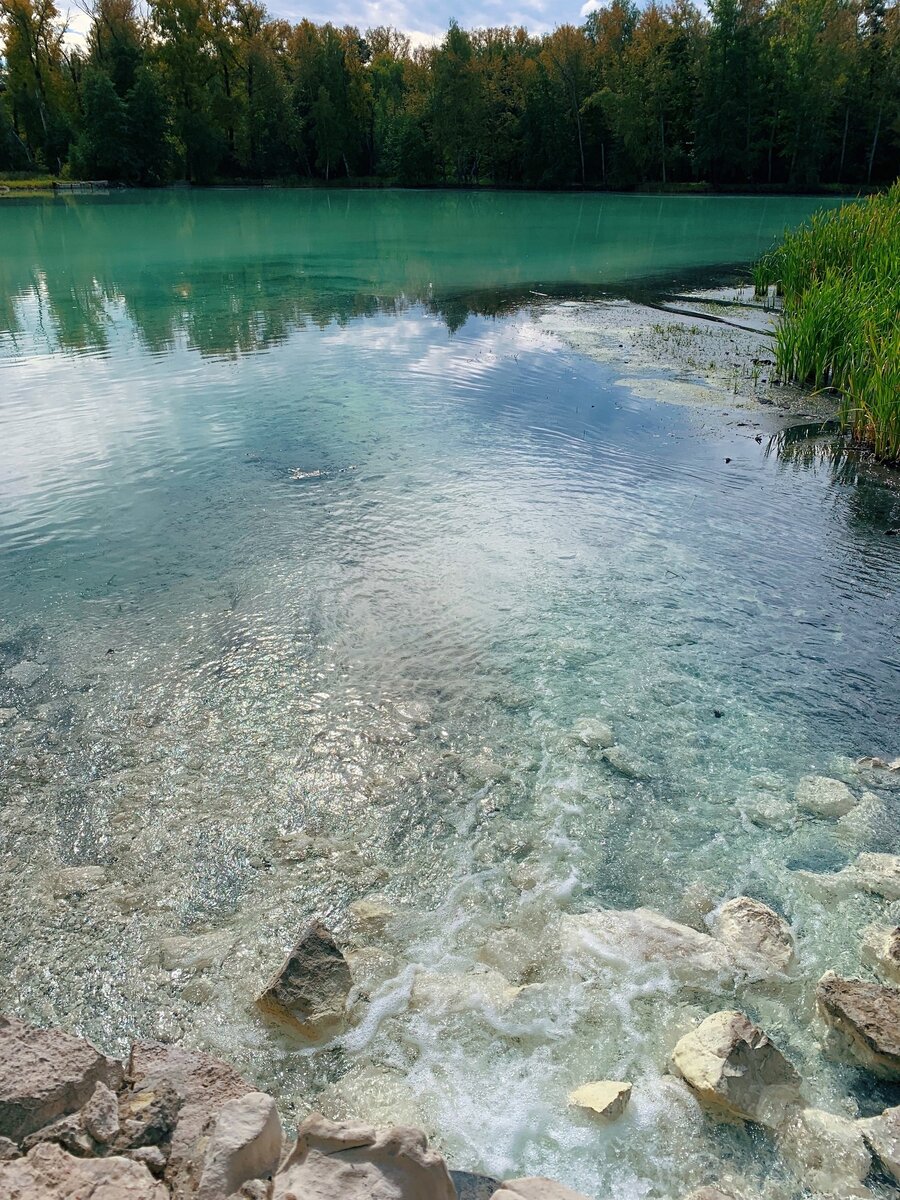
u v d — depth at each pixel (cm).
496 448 760
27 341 1138
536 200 4184
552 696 407
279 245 2273
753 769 362
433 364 1055
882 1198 200
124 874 301
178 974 262
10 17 4381
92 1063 199
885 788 351
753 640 463
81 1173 161
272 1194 157
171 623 463
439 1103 222
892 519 639
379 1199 156
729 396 958
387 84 5869
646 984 260
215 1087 204
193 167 4819
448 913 288
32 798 335
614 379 1020
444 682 416
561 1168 206
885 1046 228
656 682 420
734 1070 220
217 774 352
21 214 2981
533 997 254
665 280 1780
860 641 466
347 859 311
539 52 5272
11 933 275
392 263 1961
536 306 1468
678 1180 204
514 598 497
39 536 568
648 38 4609
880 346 846
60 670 419
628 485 688
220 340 1161
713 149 4534
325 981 250
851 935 281
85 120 4425
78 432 775
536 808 337
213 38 4850
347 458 720
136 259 1948
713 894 298
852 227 1316
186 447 740
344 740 373
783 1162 208
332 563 534
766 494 682
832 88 4228
